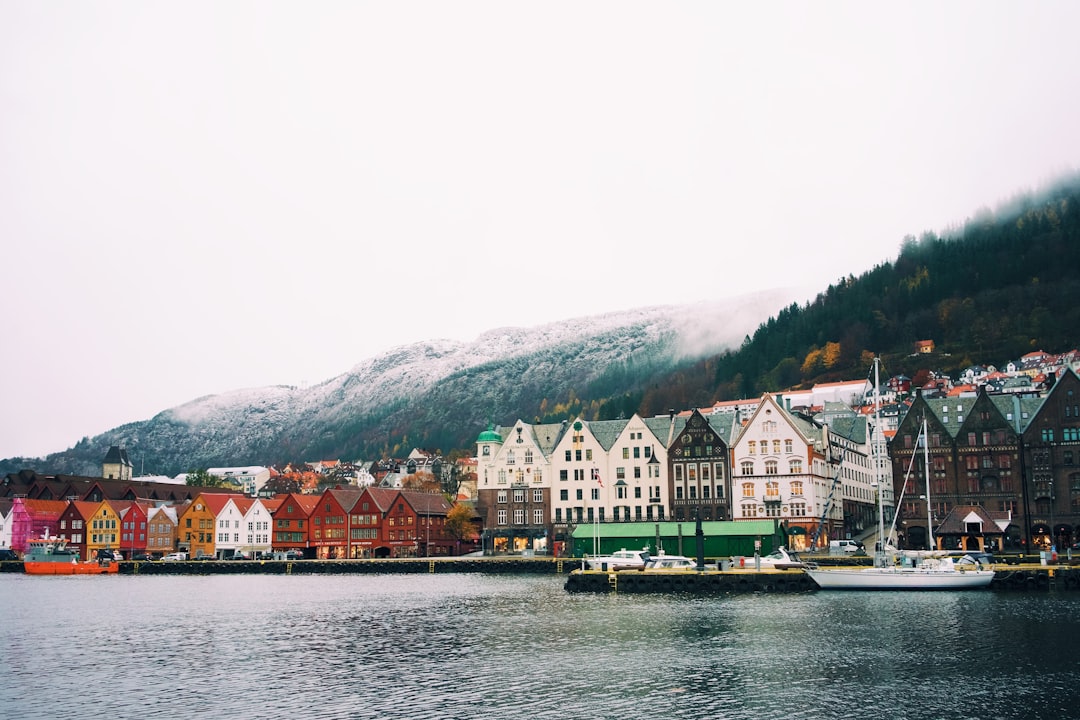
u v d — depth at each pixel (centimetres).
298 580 15062
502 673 5731
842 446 17488
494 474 17362
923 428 13750
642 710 4778
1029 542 13775
